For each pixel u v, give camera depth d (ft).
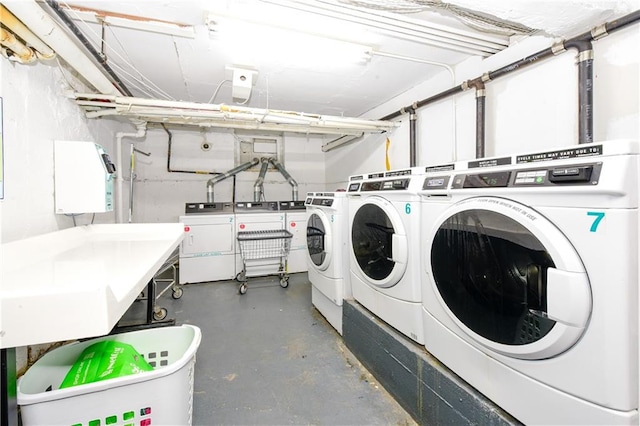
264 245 14.03
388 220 5.98
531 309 3.29
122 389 3.39
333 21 6.24
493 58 7.38
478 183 4.09
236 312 10.04
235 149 17.65
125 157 13.41
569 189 2.95
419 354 5.12
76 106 8.04
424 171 5.41
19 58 5.13
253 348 7.68
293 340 8.11
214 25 6.25
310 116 9.78
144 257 4.79
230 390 6.03
